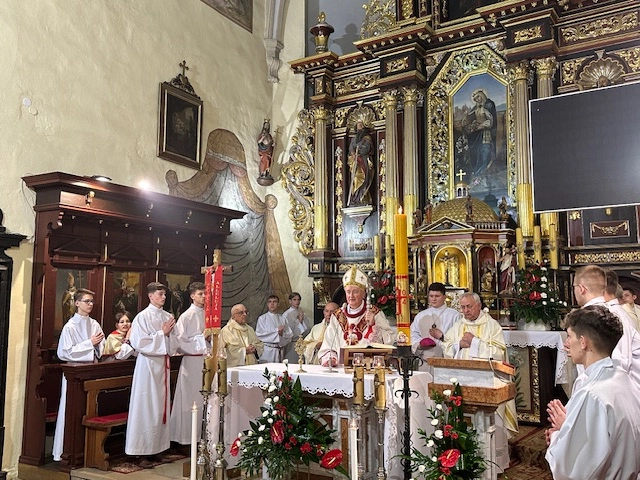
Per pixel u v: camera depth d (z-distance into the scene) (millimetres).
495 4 9516
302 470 5238
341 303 11156
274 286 11539
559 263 8820
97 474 6277
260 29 12156
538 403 7828
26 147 7430
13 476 6809
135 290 8477
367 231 10977
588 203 4617
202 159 10336
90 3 8477
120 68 8891
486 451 4418
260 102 11922
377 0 11422
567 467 2602
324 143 11398
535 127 4855
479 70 10211
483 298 8578
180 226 9023
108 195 7758
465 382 4469
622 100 4566
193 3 10477
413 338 7238
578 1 9352
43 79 7723
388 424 4512
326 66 11469
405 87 10516
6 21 7320
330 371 5160
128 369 7168
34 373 7047
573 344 2908
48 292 7195
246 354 8008
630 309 6195
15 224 7180
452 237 8859
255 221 11461
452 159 10281
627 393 2637
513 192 9656
